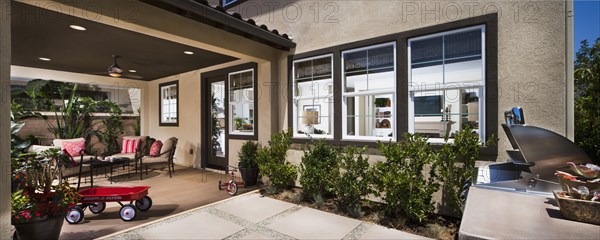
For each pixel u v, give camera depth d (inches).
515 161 103.1
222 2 274.5
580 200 60.7
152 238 124.1
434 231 124.2
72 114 307.0
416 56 162.2
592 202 59.4
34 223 109.7
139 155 265.1
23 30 171.6
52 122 307.6
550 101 122.3
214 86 290.5
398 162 139.3
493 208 69.9
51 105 297.7
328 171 165.6
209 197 187.6
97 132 331.3
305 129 214.8
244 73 255.4
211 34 168.2
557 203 66.9
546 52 123.3
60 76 303.7
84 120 320.8
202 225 138.6
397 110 164.1
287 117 217.5
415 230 130.5
